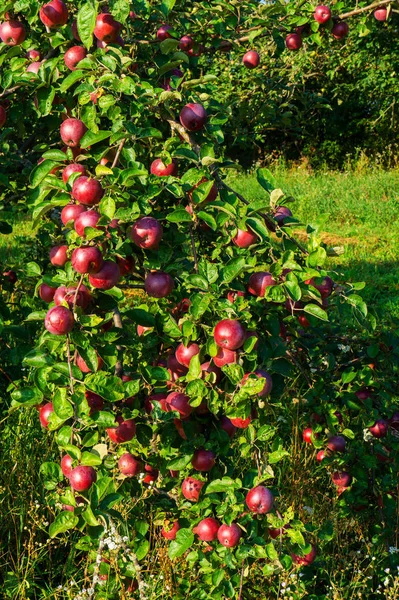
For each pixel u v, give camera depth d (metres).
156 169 2.54
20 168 3.39
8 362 4.04
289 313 2.81
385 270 9.23
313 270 2.29
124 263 2.51
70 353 2.38
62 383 2.16
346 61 15.74
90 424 2.12
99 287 2.21
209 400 2.24
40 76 2.65
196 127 2.54
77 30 2.61
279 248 2.35
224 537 2.35
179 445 2.56
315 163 18.45
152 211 2.51
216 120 2.56
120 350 2.67
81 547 3.02
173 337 2.55
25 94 2.92
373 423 3.33
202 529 2.45
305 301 2.53
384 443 3.46
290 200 2.41
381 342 3.45
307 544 2.59
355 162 17.80
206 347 2.21
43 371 2.21
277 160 18.17
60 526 2.18
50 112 2.85
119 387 2.15
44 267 3.88
